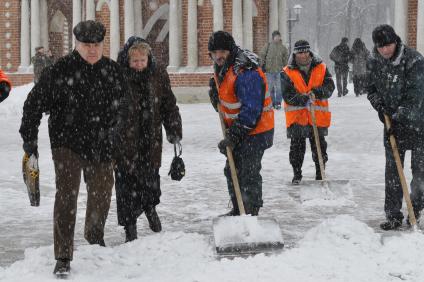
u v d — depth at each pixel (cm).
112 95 598
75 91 583
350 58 2936
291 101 998
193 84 2706
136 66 664
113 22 2847
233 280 533
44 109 584
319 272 551
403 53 706
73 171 584
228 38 683
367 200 905
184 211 850
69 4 3136
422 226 732
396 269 558
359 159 1258
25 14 3092
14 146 1504
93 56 580
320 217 804
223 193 966
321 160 936
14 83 3081
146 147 686
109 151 606
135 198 688
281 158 1278
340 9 8125
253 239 620
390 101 720
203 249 628
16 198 936
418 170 726
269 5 2839
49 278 560
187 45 2738
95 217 628
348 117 1961
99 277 565
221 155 1316
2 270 581
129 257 609
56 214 575
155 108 680
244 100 677
